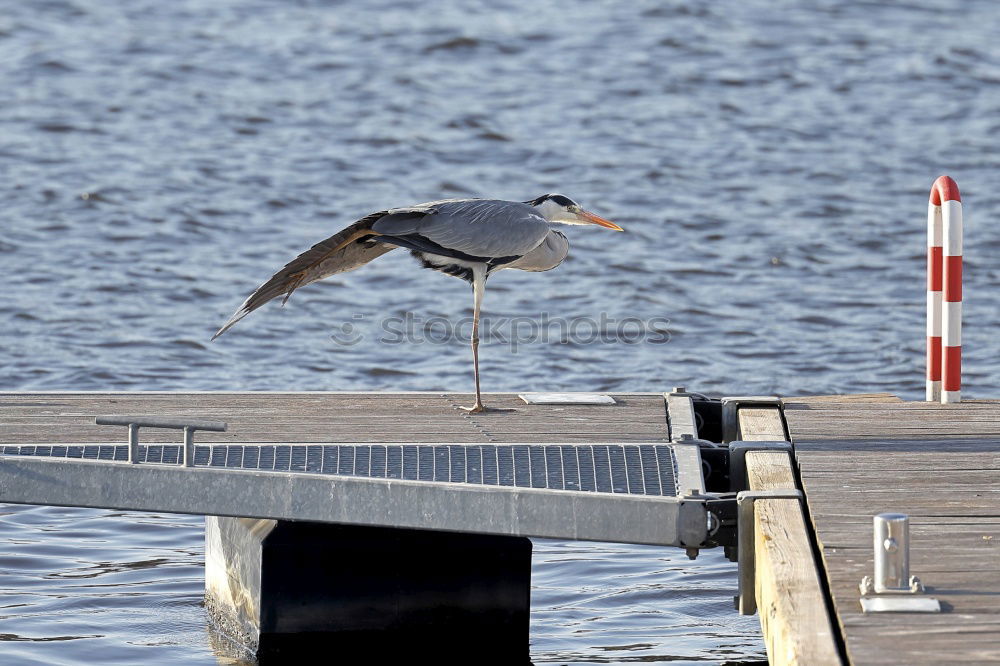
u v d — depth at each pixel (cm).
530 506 810
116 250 2100
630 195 2431
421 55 3462
